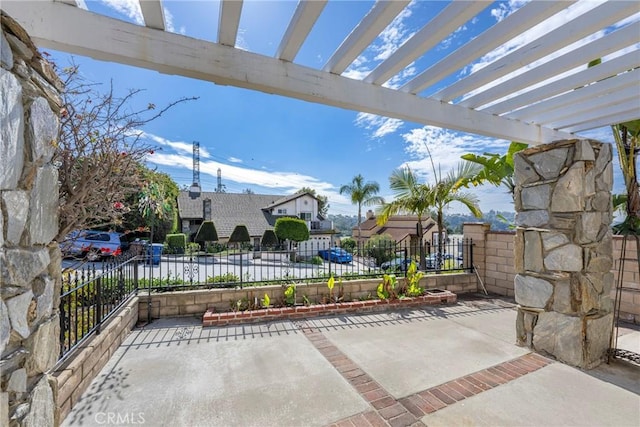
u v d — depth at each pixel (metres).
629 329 3.79
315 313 4.37
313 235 20.70
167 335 3.60
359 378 2.61
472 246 5.93
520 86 2.76
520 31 1.98
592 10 1.96
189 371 2.72
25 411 1.23
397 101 2.85
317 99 2.54
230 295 4.50
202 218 21.44
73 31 1.80
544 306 3.07
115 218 3.35
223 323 3.98
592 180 2.91
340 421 2.05
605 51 2.24
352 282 4.99
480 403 2.25
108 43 1.88
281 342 3.39
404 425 2.01
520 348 3.22
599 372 2.71
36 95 1.32
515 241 3.38
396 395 2.35
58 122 1.55
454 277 5.68
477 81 2.64
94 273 2.87
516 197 3.40
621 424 2.01
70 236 3.64
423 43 2.10
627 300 4.08
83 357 2.35
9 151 1.12
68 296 2.36
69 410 2.13
